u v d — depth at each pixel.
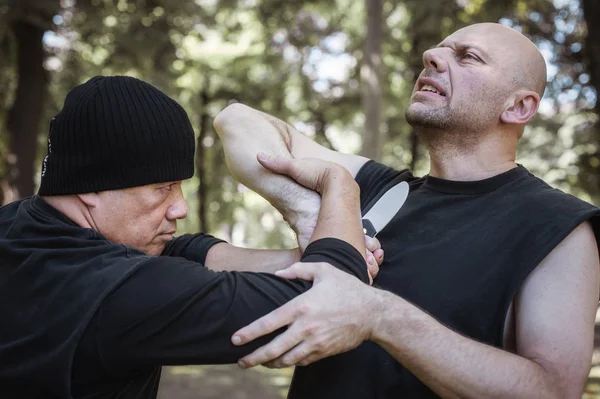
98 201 1.48
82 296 1.35
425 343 1.41
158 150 1.47
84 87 1.48
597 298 1.56
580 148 10.82
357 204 1.61
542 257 1.57
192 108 17.94
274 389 6.77
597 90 8.31
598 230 1.62
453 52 1.92
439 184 1.89
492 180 1.80
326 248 1.46
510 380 1.42
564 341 1.48
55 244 1.43
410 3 12.22
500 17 10.44
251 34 16.45
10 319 1.38
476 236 1.71
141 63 10.62
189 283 1.36
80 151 1.44
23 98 10.02
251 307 1.36
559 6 10.27
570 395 1.46
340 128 19.34
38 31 10.01
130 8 10.47
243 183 1.87
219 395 6.35
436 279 1.69
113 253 1.40
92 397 1.39
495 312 1.61
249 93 17.84
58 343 1.34
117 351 1.35
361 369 1.67
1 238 1.49
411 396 1.62
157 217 1.53
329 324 1.34
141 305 1.33
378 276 1.77
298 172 1.72
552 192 1.72
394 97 16.09
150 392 1.54
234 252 1.89
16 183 10.01
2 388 1.37
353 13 15.88
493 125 1.85
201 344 1.36
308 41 16.52
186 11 10.98
